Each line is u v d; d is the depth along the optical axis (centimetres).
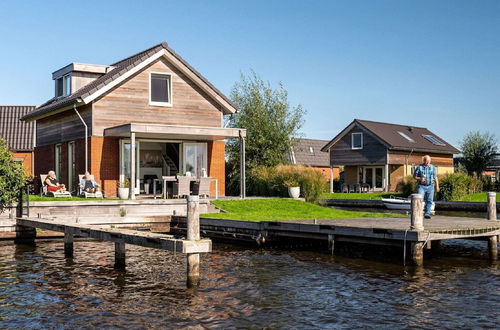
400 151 4050
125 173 2147
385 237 1202
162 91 2242
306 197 2425
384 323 777
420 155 4228
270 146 3247
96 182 2081
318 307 858
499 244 1494
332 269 1155
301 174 2459
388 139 4003
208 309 848
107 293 947
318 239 1470
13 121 3709
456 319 794
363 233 1247
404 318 800
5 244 1544
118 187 2127
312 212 1920
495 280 1045
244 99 3319
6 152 1647
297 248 1477
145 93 2184
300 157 5212
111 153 2120
